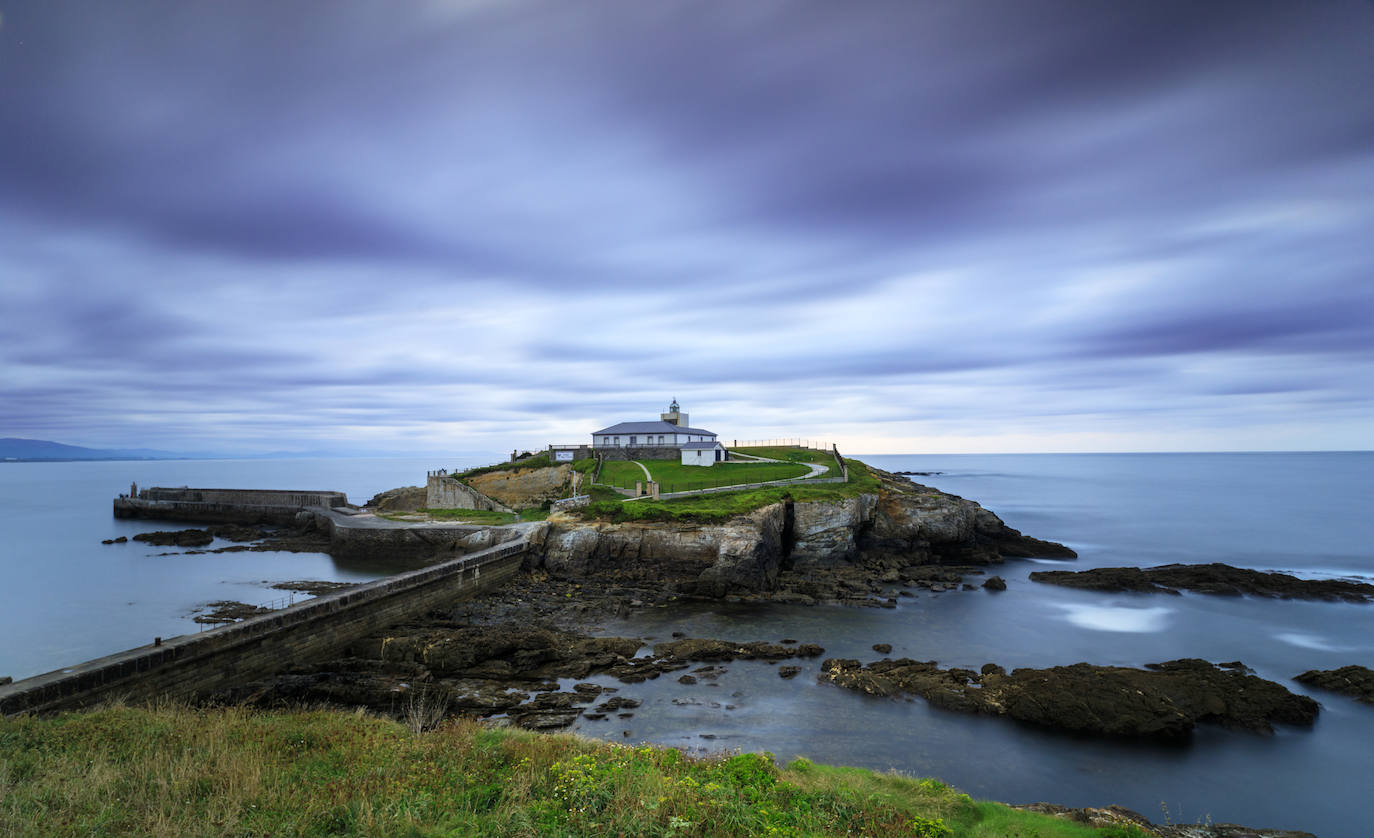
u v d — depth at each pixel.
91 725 17.77
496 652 36.47
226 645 30.80
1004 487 195.38
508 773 15.08
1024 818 15.26
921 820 13.99
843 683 33.75
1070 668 34.16
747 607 51.41
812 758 25.83
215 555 74.44
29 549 79.00
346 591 39.12
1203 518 110.56
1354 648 41.88
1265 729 29.03
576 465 93.38
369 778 14.09
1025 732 28.70
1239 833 17.77
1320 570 67.75
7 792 12.66
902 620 47.47
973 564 71.38
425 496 107.00
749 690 33.09
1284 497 151.62
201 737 17.09
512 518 78.00
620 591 55.09
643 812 12.55
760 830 12.59
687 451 96.62
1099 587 57.72
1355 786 24.94
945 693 31.69
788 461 100.94
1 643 41.22
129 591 55.59
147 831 11.41
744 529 59.38
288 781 14.06
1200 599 54.34
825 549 66.75
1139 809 23.08
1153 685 31.52
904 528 72.31
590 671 35.59
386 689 30.67
